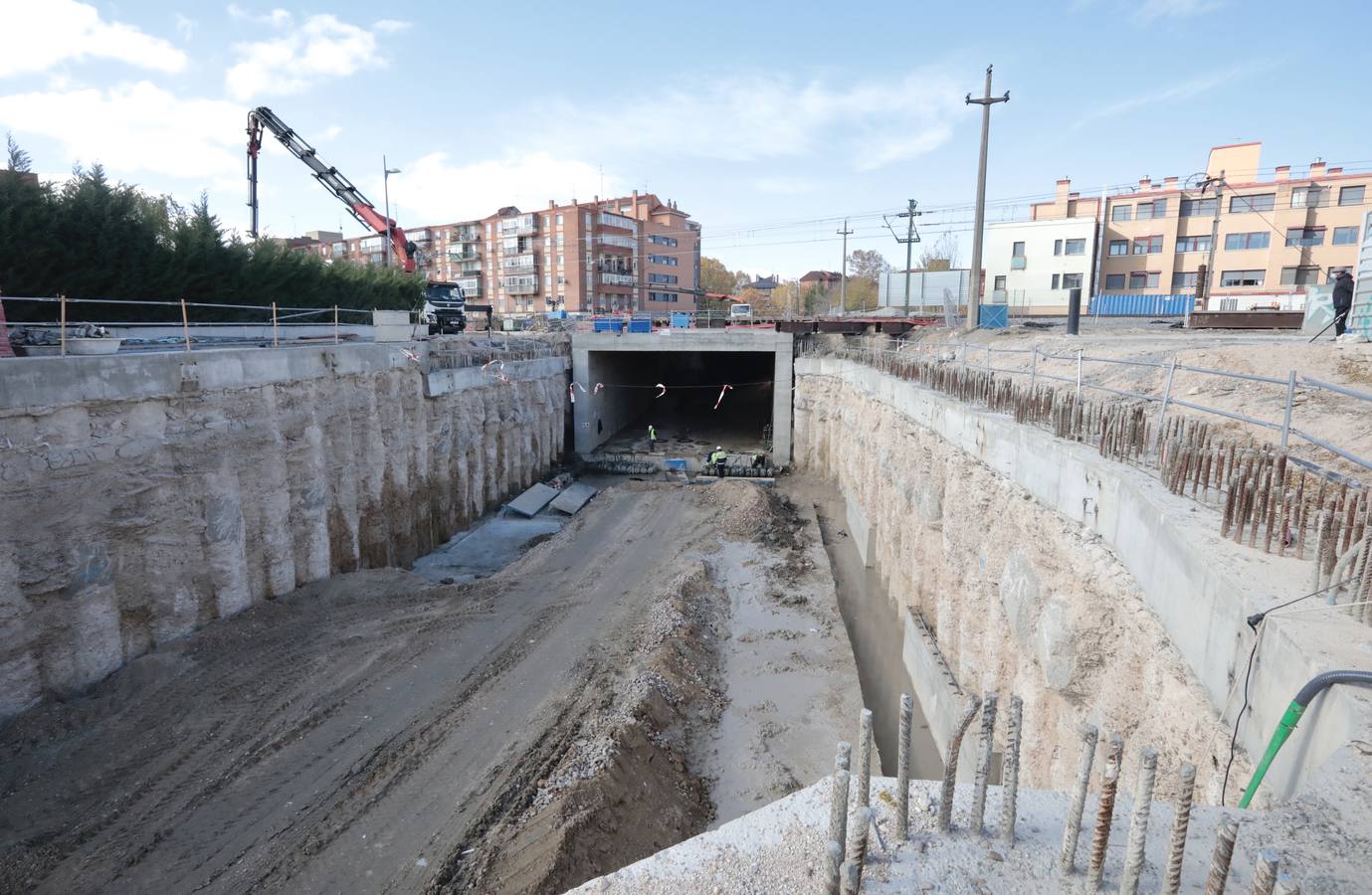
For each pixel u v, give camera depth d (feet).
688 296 320.29
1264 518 22.57
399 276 140.46
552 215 267.39
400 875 32.86
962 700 46.24
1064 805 14.85
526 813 36.52
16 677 41.96
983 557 44.80
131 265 78.69
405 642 55.06
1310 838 12.69
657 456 136.98
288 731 43.21
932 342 106.32
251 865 33.30
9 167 70.13
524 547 88.69
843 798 12.67
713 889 13.08
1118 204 188.14
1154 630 25.76
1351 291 54.08
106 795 37.22
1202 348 54.85
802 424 132.77
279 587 60.34
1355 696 14.62
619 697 47.98
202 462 53.16
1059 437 38.09
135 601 48.93
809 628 63.93
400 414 80.18
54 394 43.83
